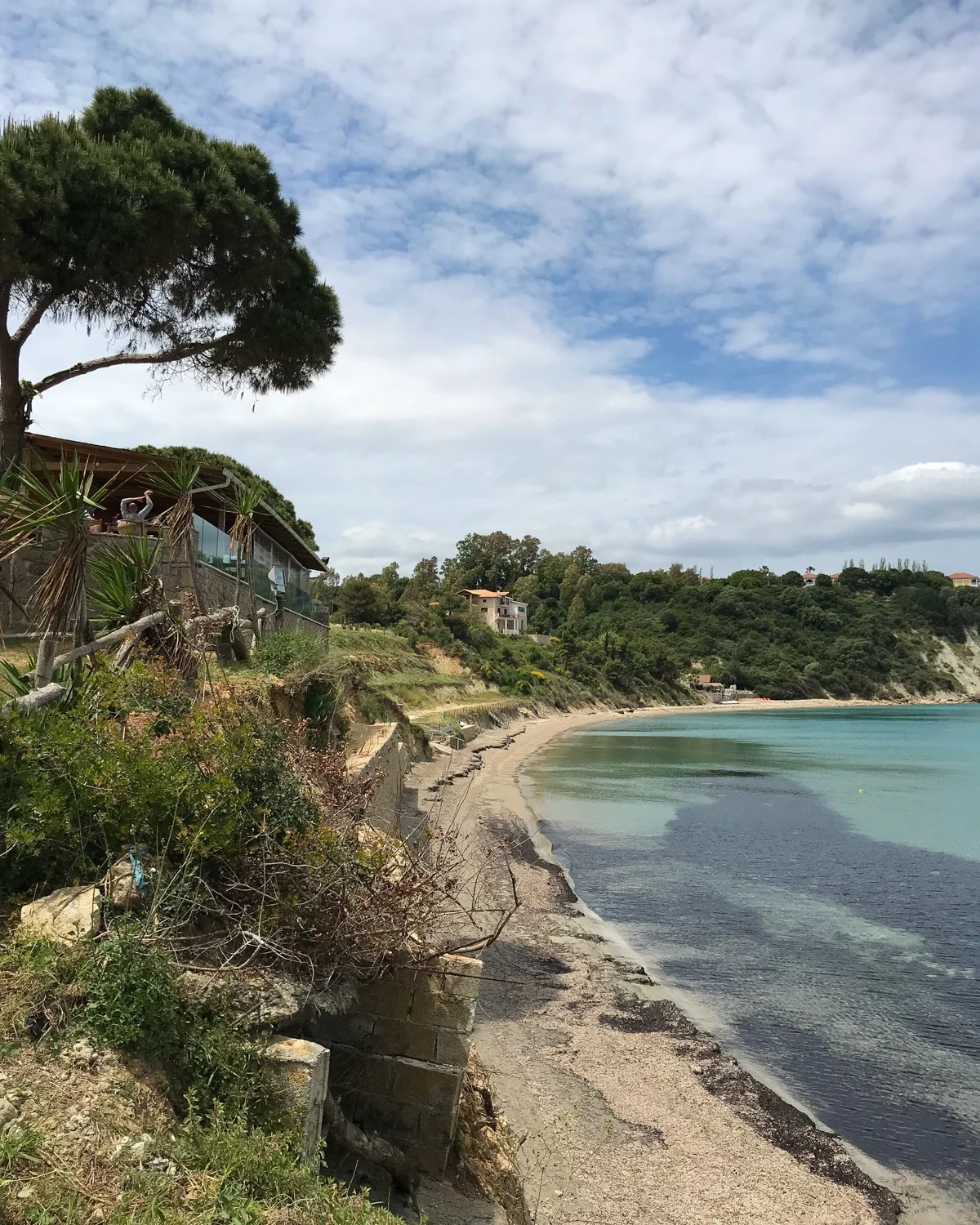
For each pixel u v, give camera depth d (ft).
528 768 173.58
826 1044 47.26
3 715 22.36
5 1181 12.94
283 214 70.28
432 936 27.37
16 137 54.85
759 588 639.35
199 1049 17.37
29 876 20.66
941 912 72.95
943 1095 41.91
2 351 58.03
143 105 65.21
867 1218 32.53
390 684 229.25
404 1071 23.68
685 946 63.00
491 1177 26.13
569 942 62.08
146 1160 14.38
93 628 32.58
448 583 535.19
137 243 57.21
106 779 21.12
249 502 59.00
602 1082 41.60
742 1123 38.68
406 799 104.37
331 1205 15.28
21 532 25.85
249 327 68.39
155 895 19.31
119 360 65.46
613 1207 31.37
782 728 336.70
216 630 36.52
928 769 189.16
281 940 20.49
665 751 223.71
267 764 23.70
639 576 638.53
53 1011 16.67
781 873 86.63
